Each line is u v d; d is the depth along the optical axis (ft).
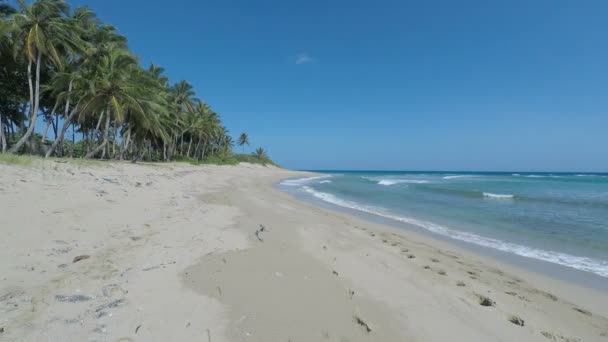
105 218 21.79
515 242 28.04
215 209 32.48
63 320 8.91
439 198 62.90
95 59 71.10
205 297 11.25
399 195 69.10
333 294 12.94
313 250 20.25
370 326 10.60
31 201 22.08
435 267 19.30
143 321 9.30
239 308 10.68
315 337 9.41
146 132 99.66
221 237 20.44
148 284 11.96
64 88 70.28
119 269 13.24
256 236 22.12
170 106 109.70
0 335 7.88
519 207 49.65
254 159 258.78
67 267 12.99
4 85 66.49
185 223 23.66
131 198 30.94
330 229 28.81
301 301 11.87
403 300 13.33
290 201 52.95
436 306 13.08
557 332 12.07
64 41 61.77
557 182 130.11
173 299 10.89
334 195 68.80
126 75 72.08
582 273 20.18
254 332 9.26
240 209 35.04
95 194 28.86
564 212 44.73
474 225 35.53
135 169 59.11
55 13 59.26
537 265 21.75
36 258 13.51
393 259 20.08
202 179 74.08
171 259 15.08
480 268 20.39
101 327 8.77
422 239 28.63
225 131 211.20
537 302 15.05
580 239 29.14
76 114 85.20
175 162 125.49
